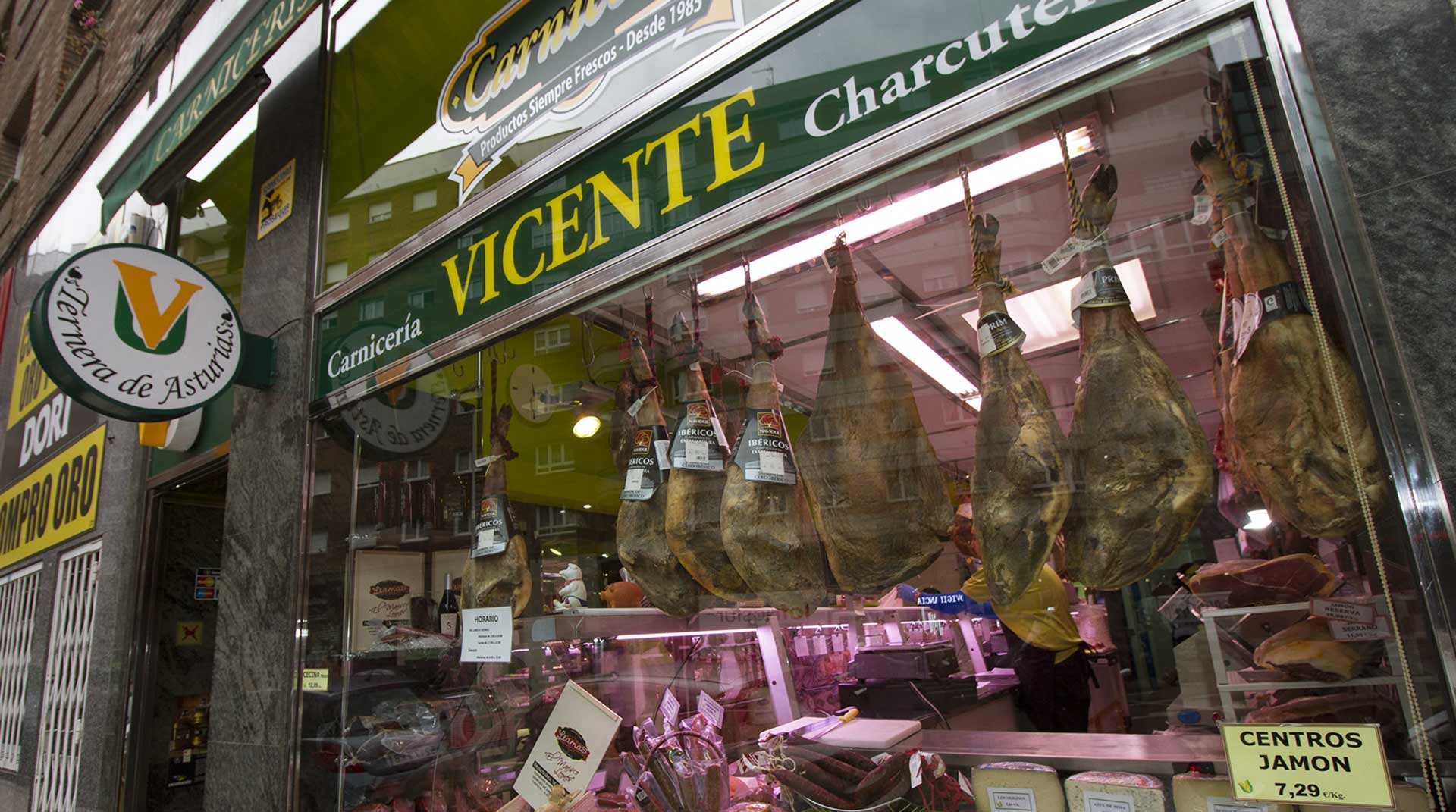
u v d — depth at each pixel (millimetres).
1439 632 875
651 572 1997
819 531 1642
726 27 1771
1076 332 1529
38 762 4570
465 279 2336
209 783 2727
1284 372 1050
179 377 2656
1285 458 1038
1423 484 898
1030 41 1306
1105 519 1201
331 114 3012
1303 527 1061
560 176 2107
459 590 2625
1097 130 1347
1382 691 1019
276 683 2553
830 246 1754
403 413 2693
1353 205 977
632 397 2211
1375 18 989
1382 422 933
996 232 1527
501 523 2443
